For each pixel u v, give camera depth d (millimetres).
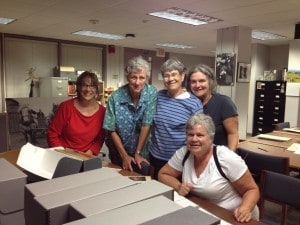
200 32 5969
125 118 1992
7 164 1057
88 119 2074
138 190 819
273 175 1908
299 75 5969
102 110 2139
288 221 2859
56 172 1064
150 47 8773
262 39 6961
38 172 1155
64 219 711
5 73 6742
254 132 7629
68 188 808
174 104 1933
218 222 687
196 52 9805
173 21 4973
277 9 4074
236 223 1181
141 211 701
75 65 7871
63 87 7125
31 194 769
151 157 2014
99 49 8312
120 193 794
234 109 2051
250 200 1394
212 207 1322
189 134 1508
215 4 3848
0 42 6555
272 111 7211
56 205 702
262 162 2520
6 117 3510
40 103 4281
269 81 7223
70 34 6656
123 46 8680
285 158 2408
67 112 2057
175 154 1684
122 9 4215
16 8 4242
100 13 4484
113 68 8617
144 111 1962
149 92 1973
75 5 4035
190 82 2100
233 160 1470
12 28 5953
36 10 4348
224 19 4773
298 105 6043
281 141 3385
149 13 4453
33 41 7047
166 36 6547
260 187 1955
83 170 1070
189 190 1512
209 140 1495
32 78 7125
